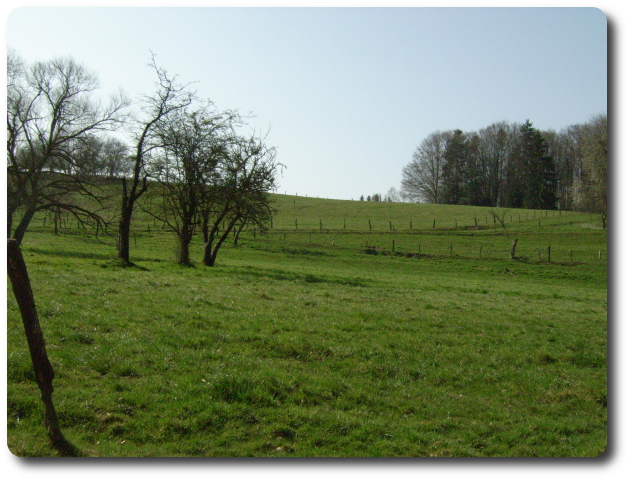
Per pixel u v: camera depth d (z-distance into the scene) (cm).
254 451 930
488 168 14788
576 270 6041
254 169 3825
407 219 10281
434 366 1514
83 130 3931
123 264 3114
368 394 1233
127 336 1380
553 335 2020
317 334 1675
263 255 6159
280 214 10912
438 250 7144
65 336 1307
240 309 1917
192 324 1608
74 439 880
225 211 3894
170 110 3616
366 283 3519
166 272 3000
